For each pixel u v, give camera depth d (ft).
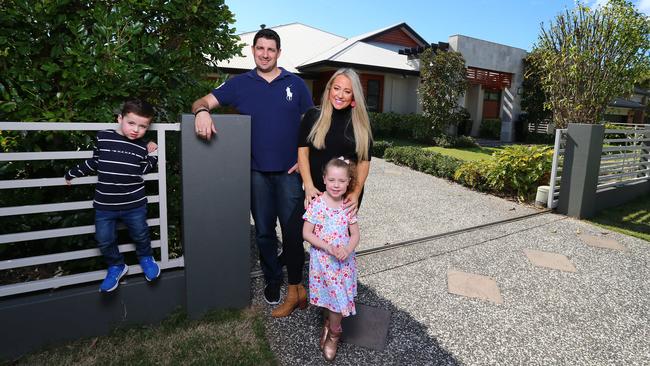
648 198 21.85
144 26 9.02
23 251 8.49
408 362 7.22
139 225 7.42
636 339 8.21
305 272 10.93
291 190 8.46
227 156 7.86
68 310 7.21
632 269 11.84
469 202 19.62
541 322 8.77
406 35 58.03
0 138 7.90
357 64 43.86
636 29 21.93
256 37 8.03
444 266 11.63
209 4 9.63
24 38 7.52
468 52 47.60
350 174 7.10
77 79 7.77
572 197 17.48
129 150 6.97
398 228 15.15
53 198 8.61
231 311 8.45
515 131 54.95
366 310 8.96
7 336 6.79
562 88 25.38
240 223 8.24
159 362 6.81
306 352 7.41
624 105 72.90
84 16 8.27
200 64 10.53
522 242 13.98
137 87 8.45
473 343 7.90
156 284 7.89
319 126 7.52
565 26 24.30
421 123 43.42
